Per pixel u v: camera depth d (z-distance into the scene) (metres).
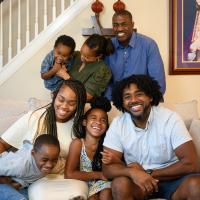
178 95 3.42
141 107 1.90
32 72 3.37
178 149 1.84
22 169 1.85
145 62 2.82
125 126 1.97
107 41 2.75
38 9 3.53
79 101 2.06
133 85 1.91
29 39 3.51
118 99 1.99
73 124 2.09
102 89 2.59
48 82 2.77
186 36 3.39
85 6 3.36
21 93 3.38
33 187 1.85
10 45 3.37
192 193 1.65
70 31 3.37
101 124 2.07
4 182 1.89
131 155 1.95
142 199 1.83
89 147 2.07
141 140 1.92
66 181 1.88
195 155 1.83
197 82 3.43
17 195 1.75
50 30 3.36
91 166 2.07
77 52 2.84
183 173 1.80
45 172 1.88
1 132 2.28
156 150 1.90
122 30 2.72
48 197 1.76
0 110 2.39
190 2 3.38
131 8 3.37
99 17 3.34
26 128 2.05
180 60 3.40
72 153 2.03
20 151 1.95
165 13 3.39
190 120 2.26
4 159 1.90
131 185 1.76
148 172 1.83
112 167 1.87
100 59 2.68
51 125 2.06
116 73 2.81
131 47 2.79
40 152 1.85
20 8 3.51
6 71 3.37
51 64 2.75
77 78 2.62
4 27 3.55
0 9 3.38
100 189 1.92
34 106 2.37
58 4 3.50
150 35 3.39
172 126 1.88
